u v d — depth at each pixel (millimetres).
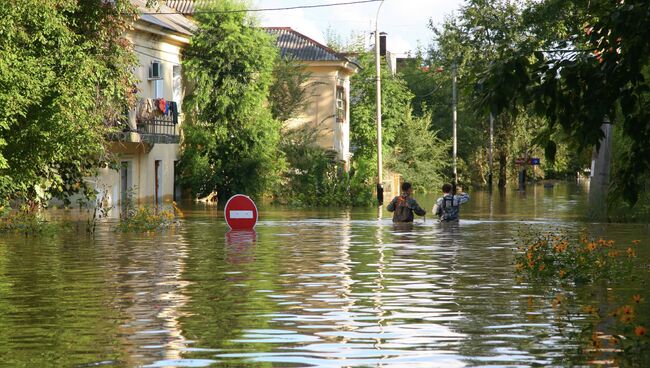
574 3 52938
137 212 40688
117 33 37688
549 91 12500
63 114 33000
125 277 20172
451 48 78812
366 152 97125
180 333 13695
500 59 12773
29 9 31156
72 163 38719
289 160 73000
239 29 68438
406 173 96438
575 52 12820
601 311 15492
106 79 36625
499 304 16328
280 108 77188
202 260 23766
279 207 59312
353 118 97938
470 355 12148
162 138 60562
